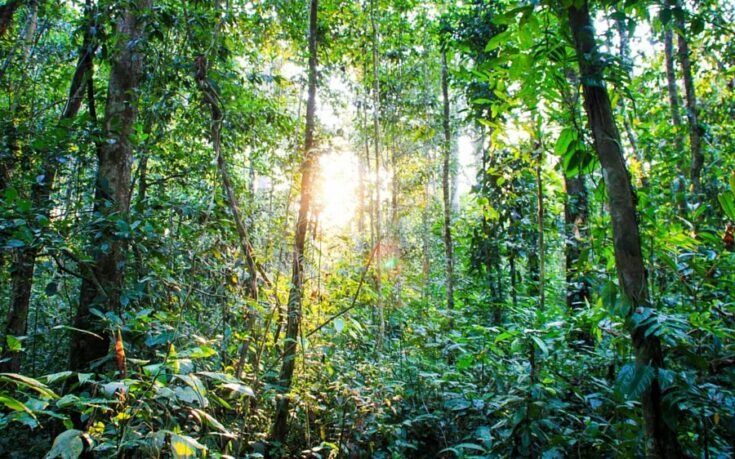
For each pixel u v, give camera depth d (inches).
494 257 255.1
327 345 163.3
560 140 105.0
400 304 257.4
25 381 57.0
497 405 128.3
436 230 345.7
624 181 82.1
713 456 90.7
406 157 342.3
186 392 73.3
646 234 110.7
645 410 77.5
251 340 138.5
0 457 152.9
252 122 177.3
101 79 280.2
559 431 112.4
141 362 82.0
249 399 128.3
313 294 169.3
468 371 166.1
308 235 172.4
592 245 122.0
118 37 161.9
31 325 239.1
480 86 255.8
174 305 139.3
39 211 132.4
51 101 236.8
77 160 167.6
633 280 79.0
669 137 216.5
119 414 76.1
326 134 197.0
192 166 179.8
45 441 160.2
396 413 157.8
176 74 165.8
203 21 163.6
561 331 120.6
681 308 107.6
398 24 323.3
